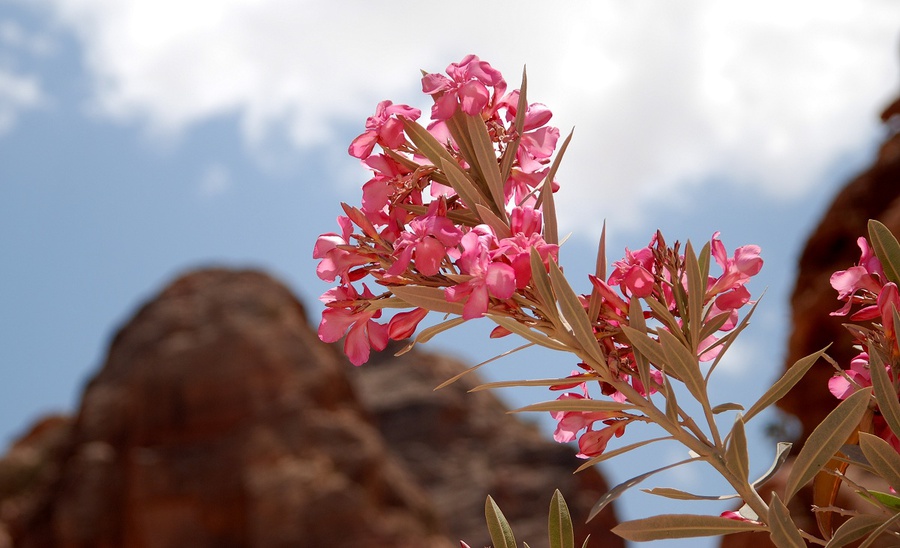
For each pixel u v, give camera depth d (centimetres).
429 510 3969
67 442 4188
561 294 141
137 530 3756
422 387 6359
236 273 4688
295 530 3631
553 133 164
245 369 4147
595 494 5441
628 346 156
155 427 4062
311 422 3997
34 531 3812
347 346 155
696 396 142
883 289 147
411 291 146
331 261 156
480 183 157
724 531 138
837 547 129
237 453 3900
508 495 5509
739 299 162
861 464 138
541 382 149
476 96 155
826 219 1653
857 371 151
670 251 158
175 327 4406
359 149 157
